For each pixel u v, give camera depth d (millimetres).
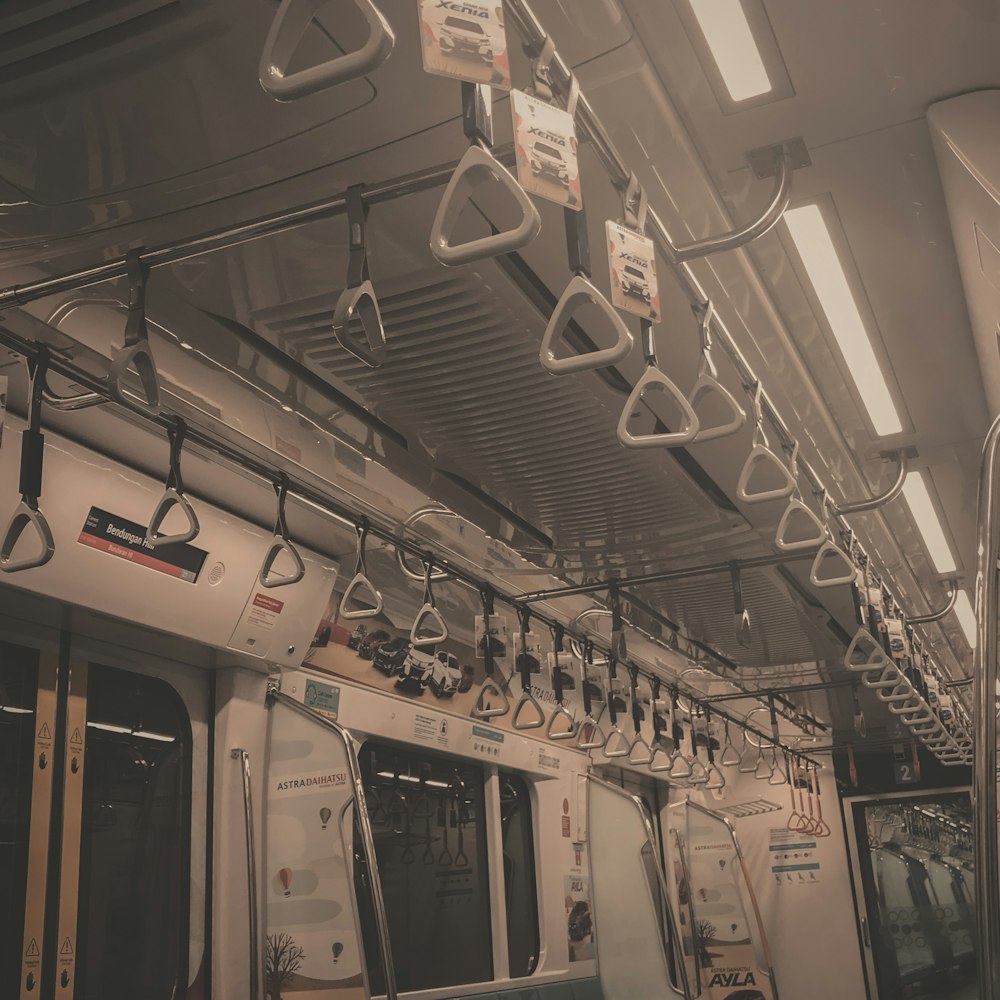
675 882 7449
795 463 3014
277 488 3045
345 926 3514
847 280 2713
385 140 1709
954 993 9398
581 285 1348
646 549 4008
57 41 1490
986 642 1322
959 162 2072
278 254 2084
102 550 3062
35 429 2246
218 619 3543
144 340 1806
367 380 2688
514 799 6020
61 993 2992
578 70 1754
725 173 2309
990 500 1392
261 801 3785
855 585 3908
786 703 7816
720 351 2703
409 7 1436
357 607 4539
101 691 3371
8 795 2969
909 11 1871
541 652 5742
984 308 2238
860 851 9945
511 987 5352
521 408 2855
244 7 1414
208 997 3477
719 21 1875
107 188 1790
